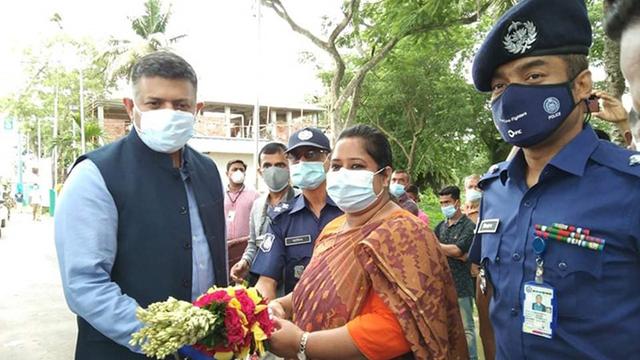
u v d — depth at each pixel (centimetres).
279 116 3031
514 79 149
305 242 301
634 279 129
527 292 143
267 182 393
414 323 167
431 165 1780
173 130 195
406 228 180
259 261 306
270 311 204
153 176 199
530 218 148
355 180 198
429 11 841
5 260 1105
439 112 1554
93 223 180
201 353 163
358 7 1005
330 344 174
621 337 129
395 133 1673
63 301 725
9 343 532
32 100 2833
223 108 2934
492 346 197
